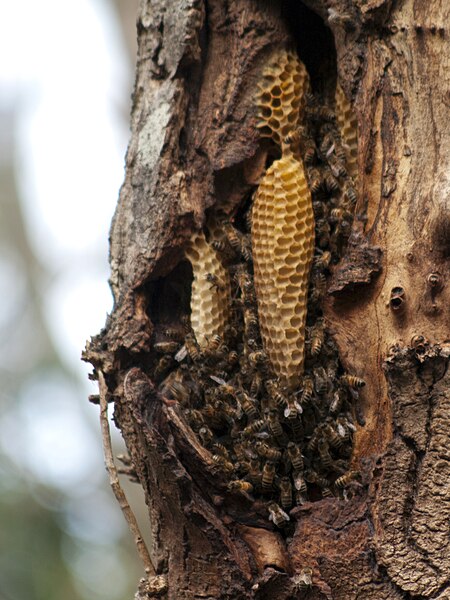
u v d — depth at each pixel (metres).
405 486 1.03
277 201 1.08
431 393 1.03
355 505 1.04
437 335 1.04
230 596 1.04
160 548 1.06
